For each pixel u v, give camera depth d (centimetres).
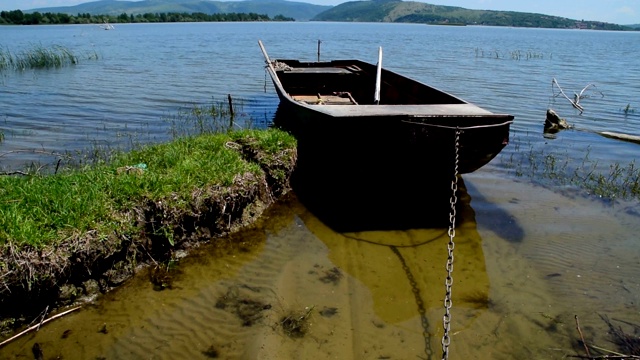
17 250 407
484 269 527
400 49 4178
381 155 640
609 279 507
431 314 447
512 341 412
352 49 4072
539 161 905
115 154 788
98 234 455
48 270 416
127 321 424
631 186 771
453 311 452
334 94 1193
